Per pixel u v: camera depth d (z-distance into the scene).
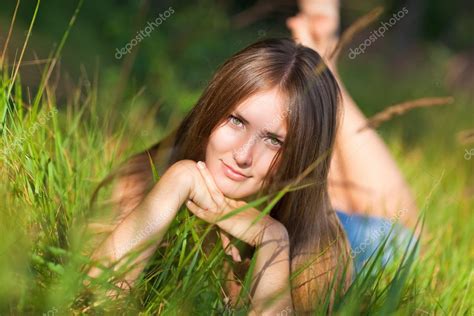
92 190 3.45
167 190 2.94
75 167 3.52
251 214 3.03
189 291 2.76
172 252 2.87
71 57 6.80
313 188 3.25
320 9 4.25
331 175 4.38
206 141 3.16
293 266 3.25
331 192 4.37
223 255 2.95
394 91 11.43
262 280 2.93
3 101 3.16
